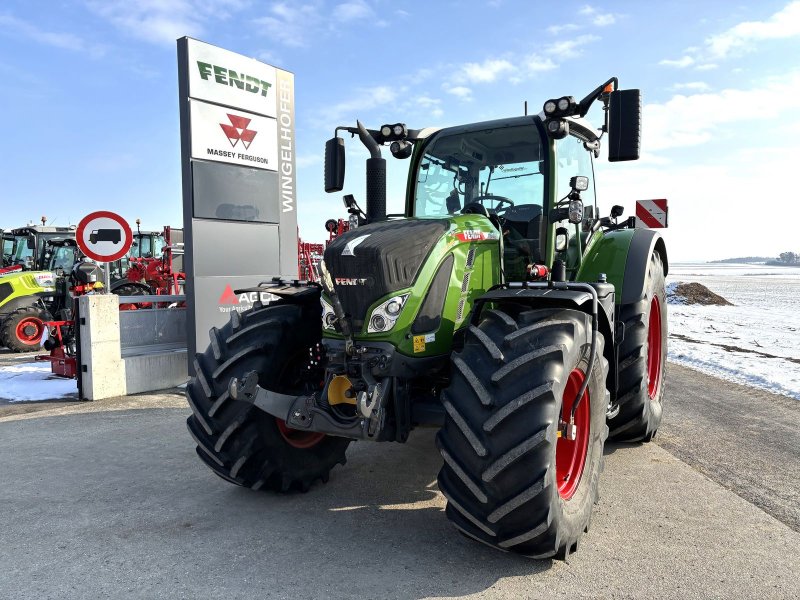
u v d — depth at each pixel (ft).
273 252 24.22
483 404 8.10
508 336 8.51
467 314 10.50
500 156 12.92
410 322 9.49
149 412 17.98
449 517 8.59
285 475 11.16
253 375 10.11
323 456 11.86
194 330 21.33
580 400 9.16
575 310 9.29
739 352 29.99
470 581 8.26
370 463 13.46
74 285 23.35
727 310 57.62
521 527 8.09
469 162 13.26
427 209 13.76
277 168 24.25
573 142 13.79
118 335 20.17
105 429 16.11
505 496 7.98
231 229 22.53
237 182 22.68
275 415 9.89
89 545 9.33
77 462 13.41
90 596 7.85
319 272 10.01
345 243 9.82
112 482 12.15
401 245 9.61
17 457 13.75
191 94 20.99
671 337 36.52
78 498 11.28
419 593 7.95
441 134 13.70
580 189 11.58
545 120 11.23
